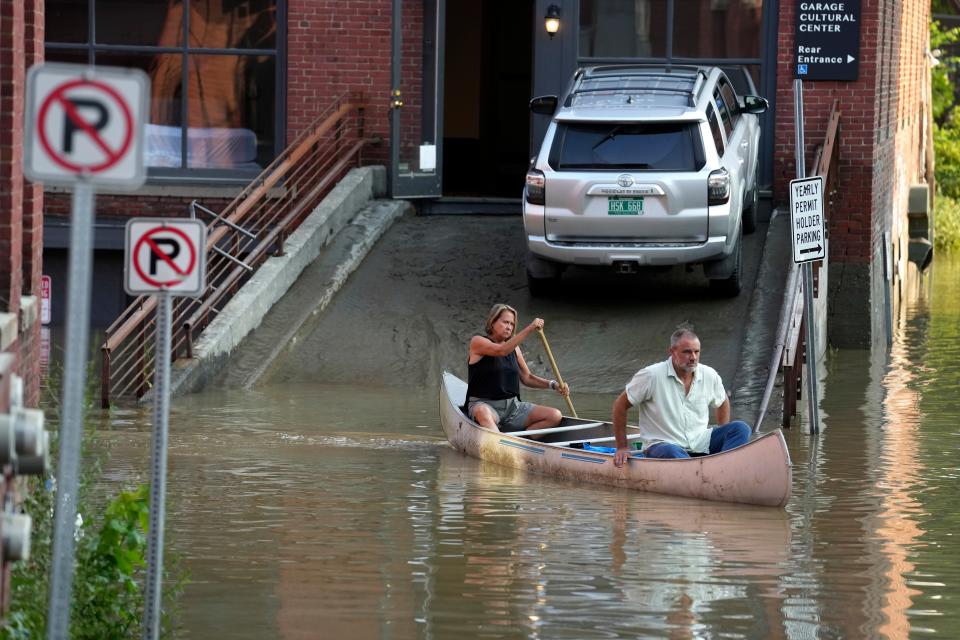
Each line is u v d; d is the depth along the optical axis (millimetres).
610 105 48250
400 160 59875
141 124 15070
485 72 74938
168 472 33219
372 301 51594
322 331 49500
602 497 31891
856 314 57031
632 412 42500
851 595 23953
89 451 34656
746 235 56250
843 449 37438
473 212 62000
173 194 59125
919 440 38750
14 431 15797
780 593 24031
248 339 48438
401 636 21438
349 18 59875
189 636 21250
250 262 50344
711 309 50062
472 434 36406
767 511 30438
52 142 14984
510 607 23047
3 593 17531
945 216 109500
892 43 66562
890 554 26797
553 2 60219
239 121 60125
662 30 59938
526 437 37719
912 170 85188
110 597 20250
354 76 60188
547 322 49531
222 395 44594
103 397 42312
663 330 48719
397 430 39688
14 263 24609
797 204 38938
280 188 58125
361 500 30938
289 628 21766
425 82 60562
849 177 57219
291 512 29609
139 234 17672
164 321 17625
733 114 53219
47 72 14938
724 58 59469
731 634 21734
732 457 31234
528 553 26562
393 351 48438
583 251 47812
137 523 26812
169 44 59844
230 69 59938
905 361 54500
